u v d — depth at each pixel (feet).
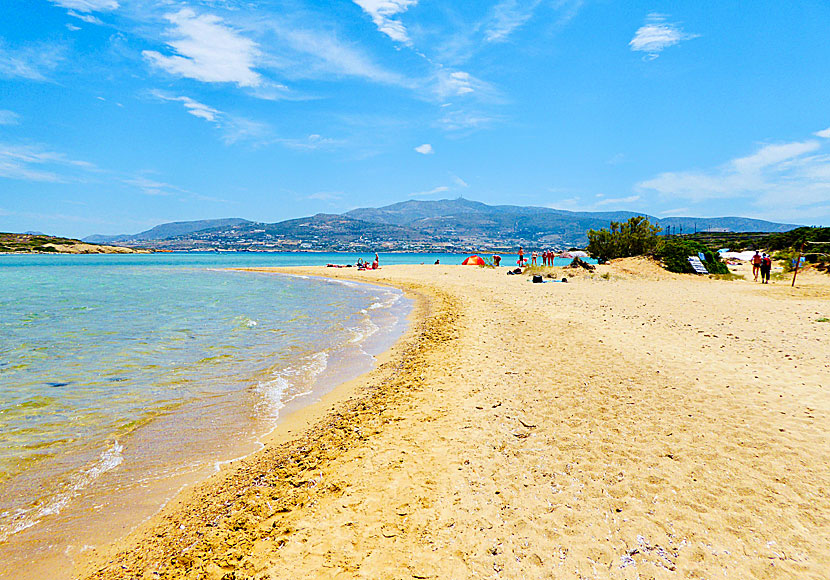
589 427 21.17
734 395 24.12
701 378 27.12
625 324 44.24
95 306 73.82
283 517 15.78
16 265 257.34
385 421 24.21
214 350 42.01
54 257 414.82
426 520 15.03
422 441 21.30
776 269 110.42
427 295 84.58
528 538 13.73
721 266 100.63
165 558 13.85
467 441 20.86
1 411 26.50
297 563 13.28
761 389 24.81
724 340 36.17
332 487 17.57
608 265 111.86
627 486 16.11
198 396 29.43
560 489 16.22
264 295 91.35
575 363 31.81
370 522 15.14
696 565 12.21
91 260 350.23
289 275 160.45
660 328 41.68
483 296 74.79
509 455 19.11
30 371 34.78
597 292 72.38
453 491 16.69
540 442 20.04
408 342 44.65
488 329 46.80
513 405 24.84
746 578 11.66
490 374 31.07
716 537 13.25
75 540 15.05
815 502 14.61
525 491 16.28
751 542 12.96
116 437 23.16
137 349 42.22
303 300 82.17
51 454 21.21
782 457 17.46
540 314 52.85
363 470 18.79
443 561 13.01
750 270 111.34
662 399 24.06
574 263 107.76
